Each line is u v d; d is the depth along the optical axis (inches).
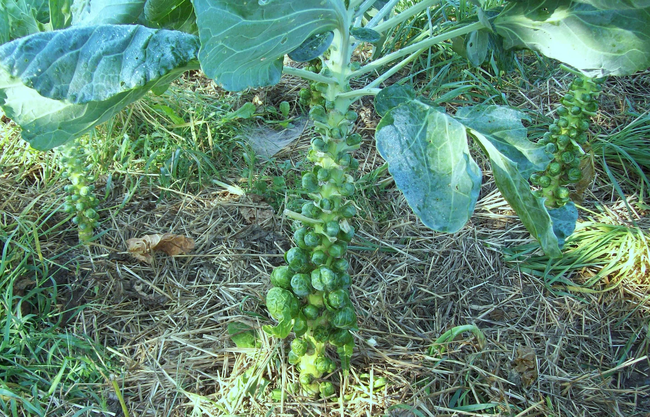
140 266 32.1
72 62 17.8
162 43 18.3
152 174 37.4
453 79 44.7
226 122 40.9
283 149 40.4
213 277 32.2
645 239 33.6
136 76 18.0
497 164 19.8
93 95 17.9
